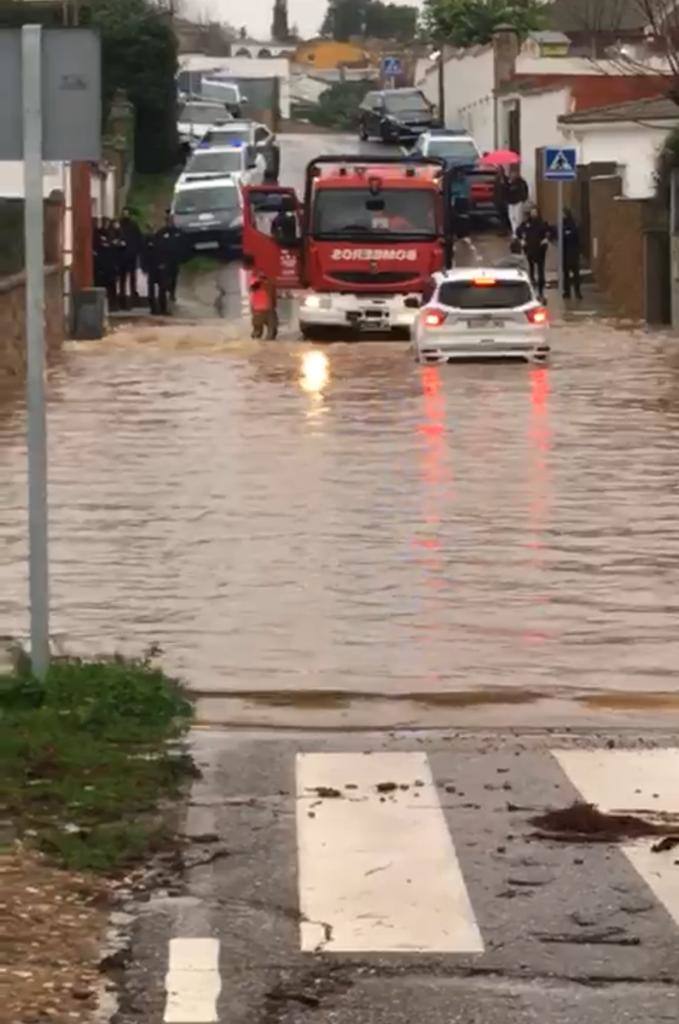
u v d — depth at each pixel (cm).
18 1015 1137
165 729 1852
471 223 10406
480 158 11375
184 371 5981
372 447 4231
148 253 8406
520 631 2433
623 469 3884
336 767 1758
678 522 3250
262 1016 1156
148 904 1355
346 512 3369
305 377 5750
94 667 1973
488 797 1652
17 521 3272
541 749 1839
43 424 1916
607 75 10750
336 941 1287
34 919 1303
